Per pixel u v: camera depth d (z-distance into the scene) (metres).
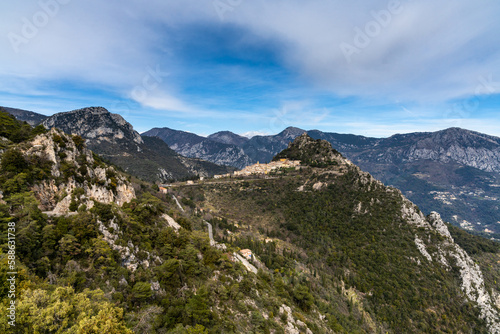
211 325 42.78
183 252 55.12
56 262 35.09
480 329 96.06
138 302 38.00
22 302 24.39
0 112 66.44
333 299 90.81
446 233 138.75
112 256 39.66
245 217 158.00
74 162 56.22
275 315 57.06
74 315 26.72
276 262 103.38
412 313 95.06
